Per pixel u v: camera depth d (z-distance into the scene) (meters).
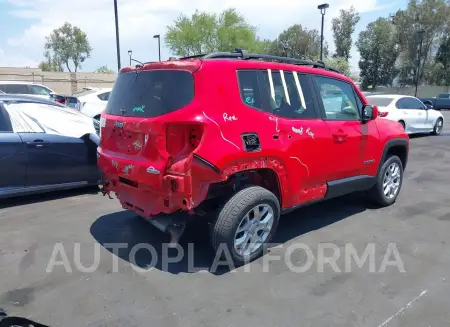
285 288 3.43
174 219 3.77
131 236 4.54
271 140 3.78
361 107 5.07
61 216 5.21
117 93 4.13
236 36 36.09
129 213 5.33
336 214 5.36
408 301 3.23
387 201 5.66
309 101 4.31
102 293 3.35
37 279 3.57
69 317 3.01
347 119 4.79
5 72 42.75
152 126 3.44
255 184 4.01
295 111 4.12
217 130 3.39
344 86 4.87
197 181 3.35
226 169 3.45
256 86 3.79
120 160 3.80
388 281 3.55
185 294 3.34
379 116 6.05
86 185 6.20
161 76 3.62
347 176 4.87
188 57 3.95
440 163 9.23
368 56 52.88
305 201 4.34
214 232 3.65
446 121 22.31
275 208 3.95
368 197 5.68
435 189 6.77
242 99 3.64
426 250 4.20
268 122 3.78
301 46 50.69
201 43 36.31
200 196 3.41
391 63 51.97
